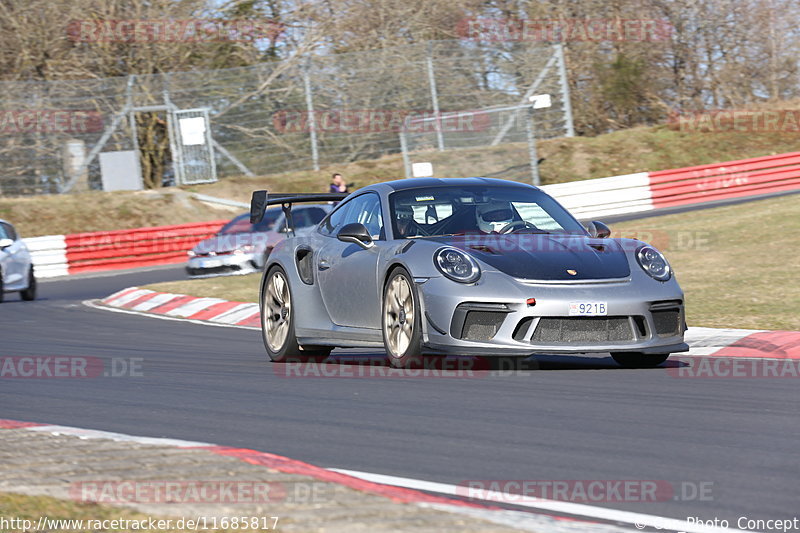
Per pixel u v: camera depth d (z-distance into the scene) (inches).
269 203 784.3
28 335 1017.5
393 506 302.4
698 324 843.4
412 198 697.6
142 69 2883.9
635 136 3056.1
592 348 589.0
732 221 1557.6
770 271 1097.4
